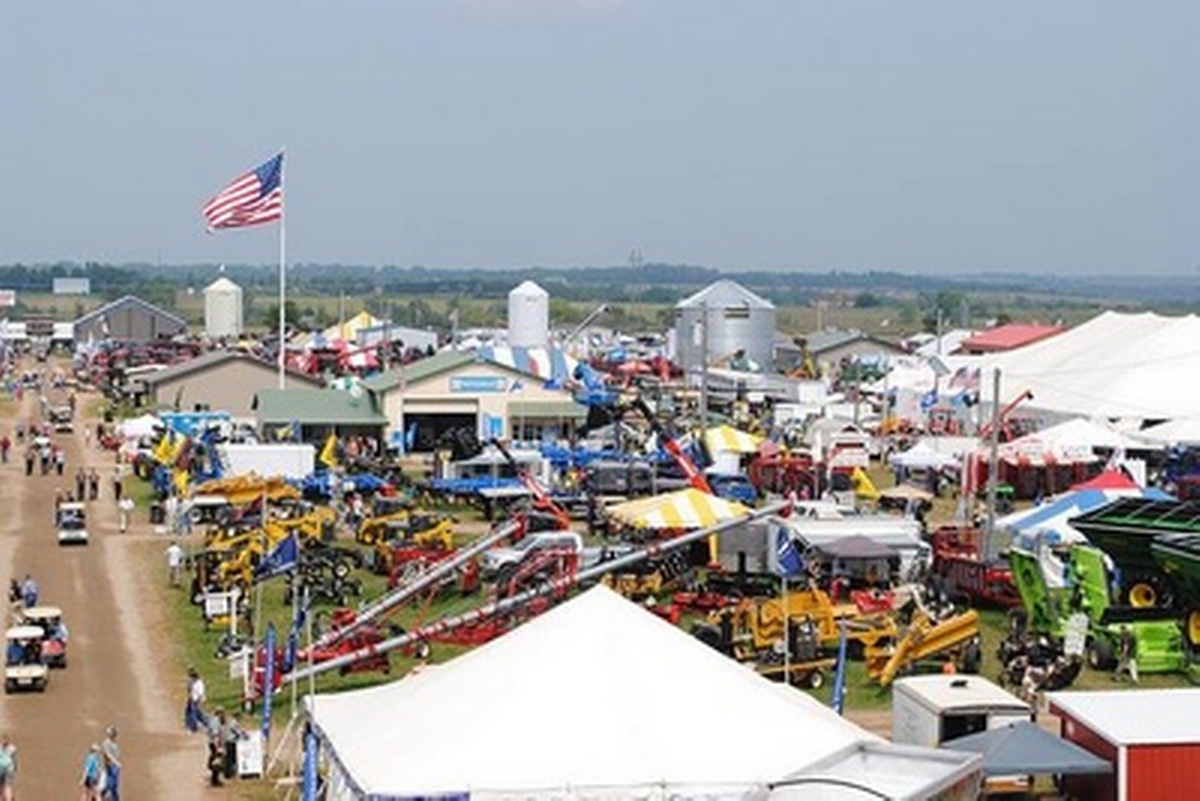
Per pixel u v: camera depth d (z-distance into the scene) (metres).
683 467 68.50
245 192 87.69
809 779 25.31
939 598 52.75
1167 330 99.31
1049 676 42.91
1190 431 86.31
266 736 36.69
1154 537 46.44
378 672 43.81
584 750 26.62
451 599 53.72
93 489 83.69
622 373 138.62
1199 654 45.03
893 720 35.03
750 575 54.47
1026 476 82.38
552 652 28.80
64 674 45.06
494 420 98.25
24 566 62.75
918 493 75.25
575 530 67.25
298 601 49.03
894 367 129.38
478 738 26.86
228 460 78.44
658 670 28.56
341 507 73.75
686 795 25.95
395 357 140.88
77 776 35.22
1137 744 29.70
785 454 84.56
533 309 155.00
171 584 59.03
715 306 150.38
